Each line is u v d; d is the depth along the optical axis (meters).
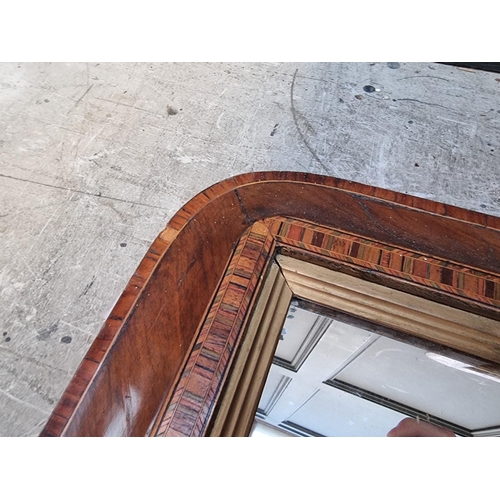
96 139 0.84
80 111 0.88
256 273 0.66
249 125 0.89
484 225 0.76
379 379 1.22
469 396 1.11
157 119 0.88
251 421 0.55
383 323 0.66
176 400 0.54
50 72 0.94
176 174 0.80
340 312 0.69
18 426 0.54
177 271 0.67
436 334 0.65
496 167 0.85
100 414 0.54
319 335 1.07
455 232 0.74
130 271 0.67
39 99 0.89
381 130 0.90
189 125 0.88
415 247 0.71
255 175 0.81
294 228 0.72
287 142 0.86
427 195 0.80
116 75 0.95
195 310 0.62
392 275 0.67
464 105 0.96
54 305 0.63
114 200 0.75
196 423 0.53
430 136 0.89
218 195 0.77
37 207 0.74
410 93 0.97
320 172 0.82
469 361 0.66
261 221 0.73
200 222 0.73
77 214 0.73
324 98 0.95
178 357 0.58
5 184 0.76
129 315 0.62
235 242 0.71
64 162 0.80
